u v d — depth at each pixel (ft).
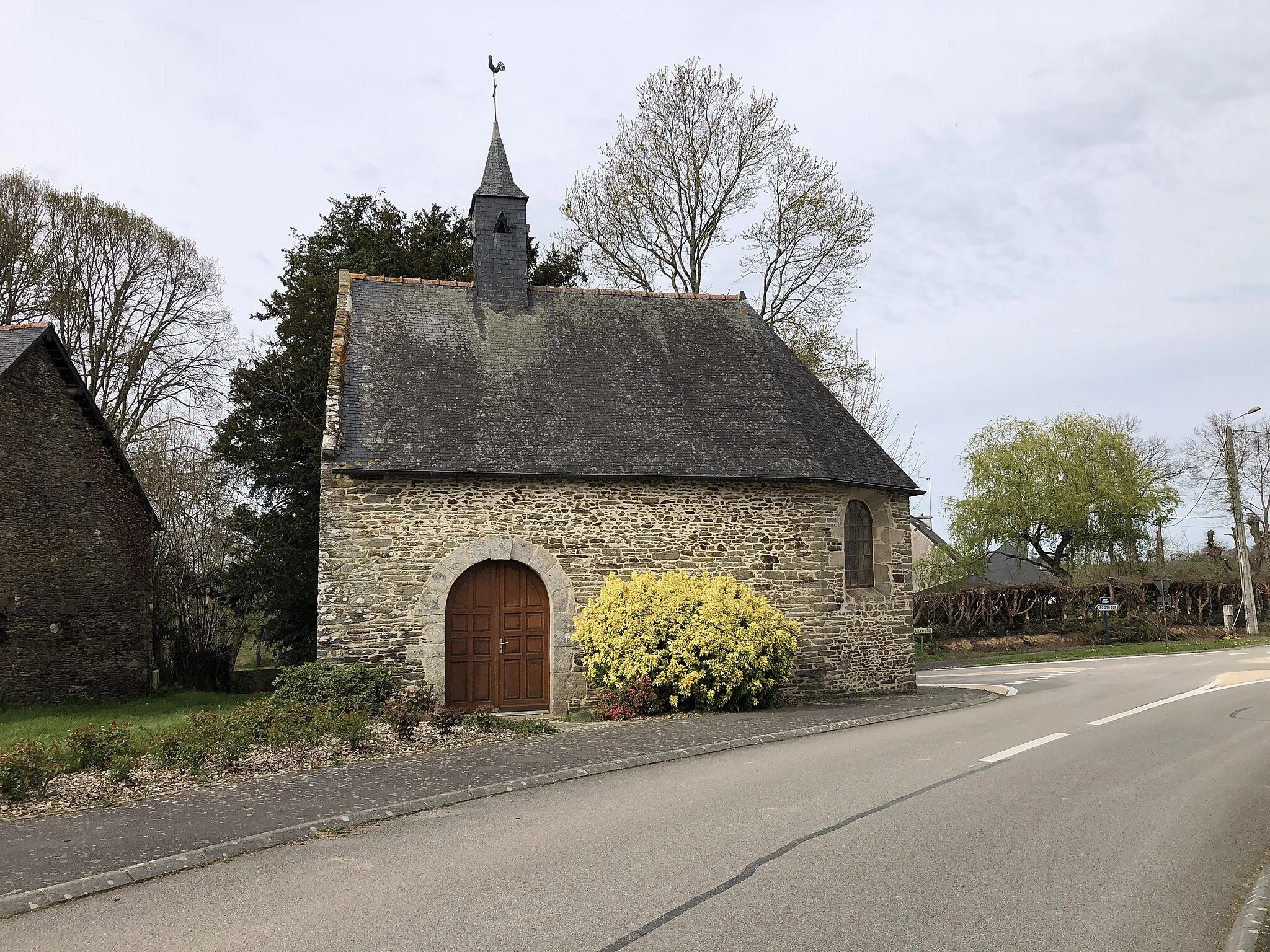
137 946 14.58
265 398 70.08
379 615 43.70
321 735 31.65
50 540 60.70
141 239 81.56
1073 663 75.15
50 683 60.23
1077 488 108.99
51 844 19.98
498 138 57.31
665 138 76.84
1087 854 18.88
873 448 55.42
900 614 53.01
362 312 51.98
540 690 46.24
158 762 27.89
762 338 58.13
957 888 16.75
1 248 73.46
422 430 46.03
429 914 15.67
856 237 77.15
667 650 42.19
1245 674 58.54
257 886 17.43
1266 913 15.47
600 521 46.83
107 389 80.53
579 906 15.92
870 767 27.96
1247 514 134.51
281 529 67.62
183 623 77.51
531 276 77.92
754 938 14.40
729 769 28.25
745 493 49.06
